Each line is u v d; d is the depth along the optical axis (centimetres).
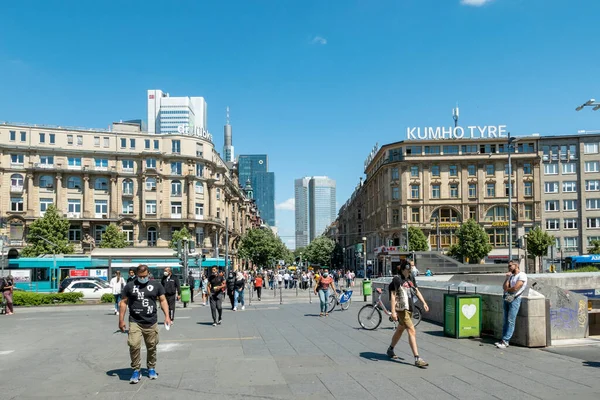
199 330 1659
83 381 945
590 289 1834
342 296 2297
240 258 10306
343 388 852
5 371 1056
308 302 3156
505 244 7681
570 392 803
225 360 1112
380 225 8656
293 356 1144
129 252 5062
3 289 2612
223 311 2447
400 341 1323
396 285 1052
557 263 6950
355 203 12262
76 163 7406
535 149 7812
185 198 7806
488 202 7750
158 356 1177
